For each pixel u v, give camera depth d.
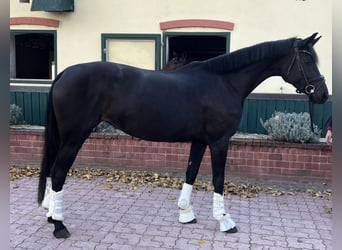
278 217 4.18
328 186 5.33
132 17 6.92
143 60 7.05
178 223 3.92
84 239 3.49
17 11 7.23
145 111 3.45
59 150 3.46
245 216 4.19
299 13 6.46
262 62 3.69
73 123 3.36
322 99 3.63
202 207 4.43
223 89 3.62
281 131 5.56
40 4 6.85
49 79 8.00
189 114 3.52
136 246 3.37
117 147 5.91
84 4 7.02
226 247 3.40
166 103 3.47
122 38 7.00
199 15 6.70
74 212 4.17
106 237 3.54
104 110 3.46
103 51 7.05
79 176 5.55
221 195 3.69
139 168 5.89
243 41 6.65
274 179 5.55
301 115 5.75
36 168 5.94
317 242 3.56
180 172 5.79
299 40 3.64
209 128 3.59
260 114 6.72
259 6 6.54
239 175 5.63
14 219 3.92
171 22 6.77
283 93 6.64
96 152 5.98
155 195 4.82
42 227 3.73
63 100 3.33
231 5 6.61
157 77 3.54
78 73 3.35
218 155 3.63
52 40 8.64
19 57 8.41
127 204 4.47
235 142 5.57
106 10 6.98
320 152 5.40
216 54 9.93
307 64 3.60
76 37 7.12
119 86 3.43
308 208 4.50
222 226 3.70
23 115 7.41
